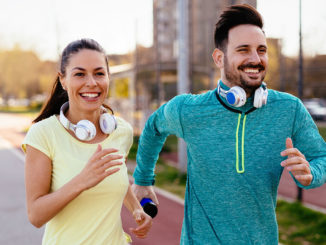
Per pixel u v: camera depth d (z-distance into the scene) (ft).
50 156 5.00
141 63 48.85
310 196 19.17
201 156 5.43
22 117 93.71
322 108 66.44
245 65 5.03
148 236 13.43
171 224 14.85
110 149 4.37
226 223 5.31
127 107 47.67
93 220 5.19
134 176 7.24
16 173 24.47
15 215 15.38
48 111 5.80
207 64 66.49
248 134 5.16
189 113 5.46
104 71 5.28
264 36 5.16
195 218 5.59
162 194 19.88
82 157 5.18
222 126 5.25
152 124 6.52
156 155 7.04
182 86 23.24
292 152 4.41
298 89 17.03
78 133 5.10
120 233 5.60
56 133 5.14
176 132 5.93
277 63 55.36
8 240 12.73
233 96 4.93
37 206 4.61
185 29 22.98
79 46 5.14
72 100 5.31
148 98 50.03
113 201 5.37
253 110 5.15
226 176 5.24
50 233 5.19
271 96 5.25
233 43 5.11
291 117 5.18
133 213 6.31
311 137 5.23
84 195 5.06
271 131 5.15
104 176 4.36
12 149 36.27
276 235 5.46
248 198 5.17
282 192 20.02
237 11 5.14
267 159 5.14
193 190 5.67
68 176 5.01
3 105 174.91
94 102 5.28
